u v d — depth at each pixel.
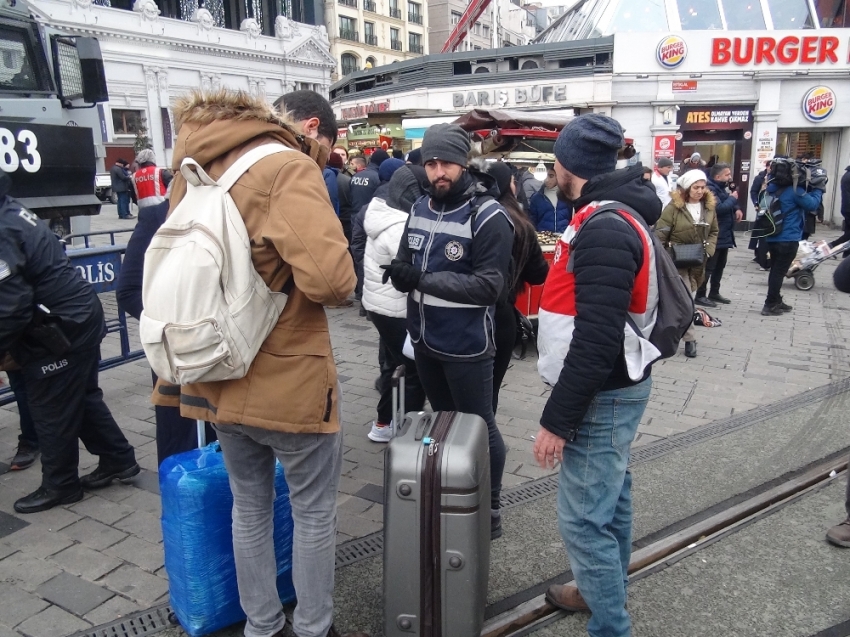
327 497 2.18
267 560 2.26
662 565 2.94
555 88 17.36
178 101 2.06
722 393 5.15
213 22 38.47
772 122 16.27
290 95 2.71
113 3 36.88
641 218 2.06
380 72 22.47
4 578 2.80
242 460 2.15
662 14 18.62
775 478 3.75
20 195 6.45
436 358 2.90
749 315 7.78
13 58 6.65
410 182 3.68
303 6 45.19
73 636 2.45
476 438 2.21
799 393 5.13
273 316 1.95
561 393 1.98
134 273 2.83
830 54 15.86
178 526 2.28
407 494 2.11
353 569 2.88
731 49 16.09
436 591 2.15
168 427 3.03
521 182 6.82
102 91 7.04
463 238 2.76
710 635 2.52
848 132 16.17
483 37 65.94
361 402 4.93
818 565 2.94
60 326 3.14
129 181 18.92
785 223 7.42
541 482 3.71
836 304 8.32
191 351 1.80
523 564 2.94
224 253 1.83
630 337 2.04
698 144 16.84
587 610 2.62
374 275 3.68
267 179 1.89
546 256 5.83
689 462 3.94
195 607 2.35
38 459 3.92
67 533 3.15
